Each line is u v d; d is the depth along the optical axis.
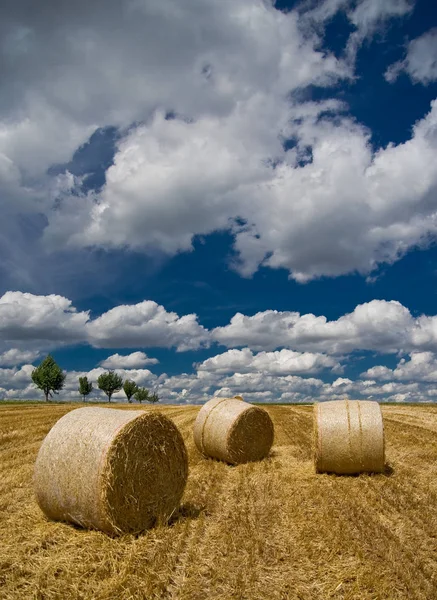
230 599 4.99
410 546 6.39
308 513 7.85
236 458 13.48
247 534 6.82
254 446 13.88
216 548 6.32
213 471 11.92
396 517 7.66
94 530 7.19
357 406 11.53
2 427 19.53
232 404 14.43
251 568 5.71
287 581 5.41
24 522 7.36
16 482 9.67
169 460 8.16
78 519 7.25
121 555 6.16
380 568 5.68
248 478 10.86
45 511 7.57
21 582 5.27
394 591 5.19
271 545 6.43
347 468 11.10
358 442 10.98
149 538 6.83
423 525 7.25
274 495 9.13
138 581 5.32
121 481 7.28
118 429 7.40
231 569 5.70
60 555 6.05
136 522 7.43
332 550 6.21
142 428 7.75
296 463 13.10
